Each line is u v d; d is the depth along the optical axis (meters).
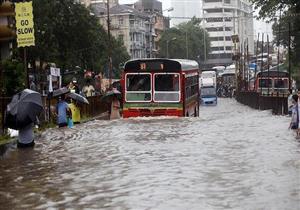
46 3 46.41
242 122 27.47
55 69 37.75
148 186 11.81
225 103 76.81
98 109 39.94
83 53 52.56
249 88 72.50
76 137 22.22
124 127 25.27
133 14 121.38
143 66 28.97
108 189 11.69
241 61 91.25
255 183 11.71
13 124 19.56
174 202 10.23
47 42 46.66
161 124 26.09
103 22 119.06
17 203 10.78
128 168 14.21
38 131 23.91
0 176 13.99
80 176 13.42
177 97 28.83
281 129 23.58
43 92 41.53
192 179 12.43
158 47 134.88
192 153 16.52
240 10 188.88
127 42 120.00
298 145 18.03
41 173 14.19
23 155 17.75
